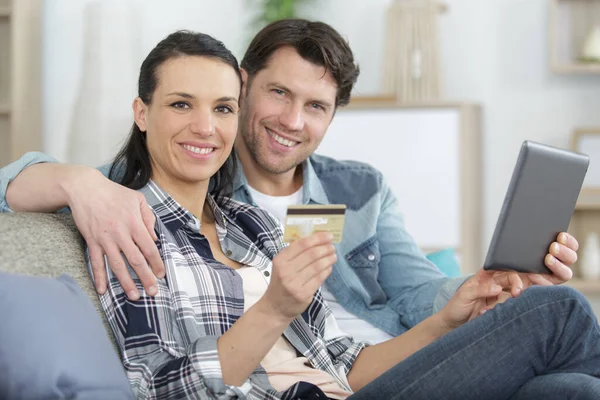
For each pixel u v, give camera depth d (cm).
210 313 221
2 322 174
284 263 195
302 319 248
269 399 218
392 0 632
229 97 235
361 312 320
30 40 621
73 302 189
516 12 622
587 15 614
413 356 233
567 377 221
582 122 618
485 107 625
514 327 231
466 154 586
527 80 622
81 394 171
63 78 646
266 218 267
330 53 309
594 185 606
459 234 587
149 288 212
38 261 204
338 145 599
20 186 228
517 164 231
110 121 601
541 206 235
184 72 231
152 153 240
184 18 645
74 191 217
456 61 629
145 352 207
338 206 204
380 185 341
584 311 232
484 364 229
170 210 234
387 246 334
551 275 243
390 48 619
